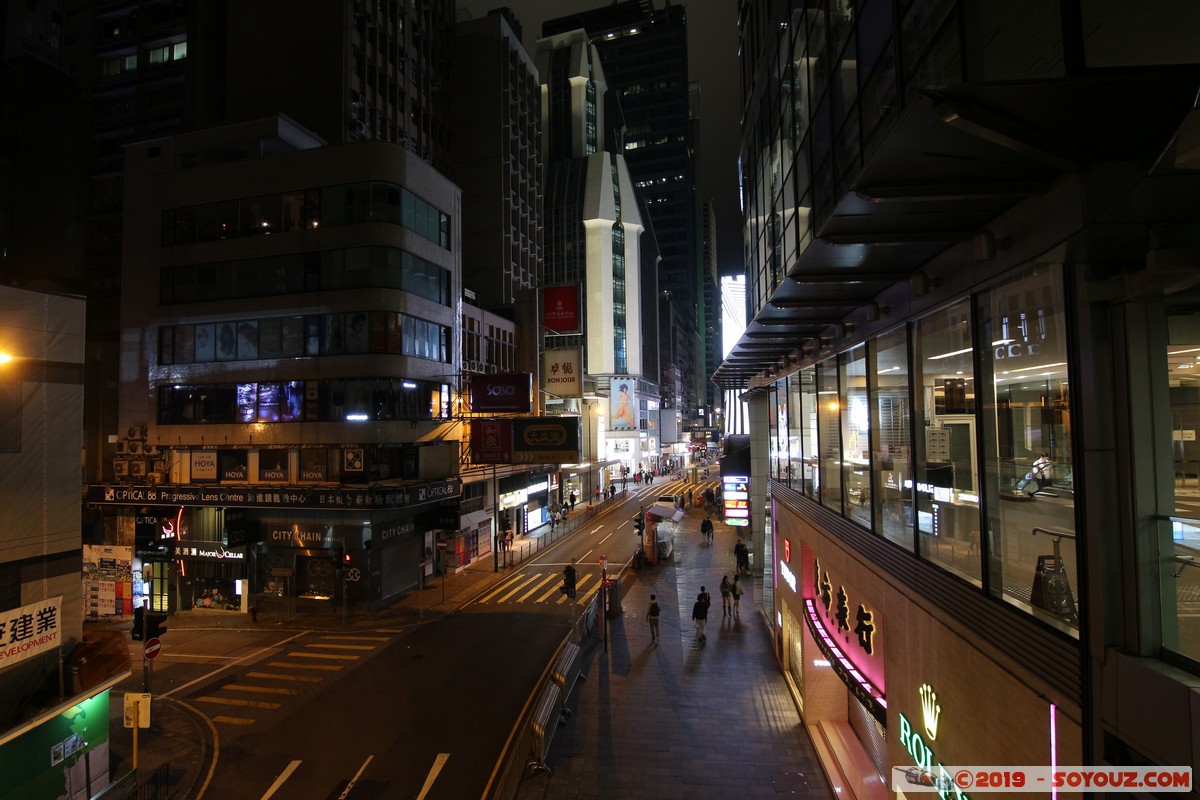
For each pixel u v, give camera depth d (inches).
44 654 462.6
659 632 886.4
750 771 509.4
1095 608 187.2
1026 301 227.3
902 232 262.5
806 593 599.8
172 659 836.6
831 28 371.9
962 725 272.5
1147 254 172.2
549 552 1531.7
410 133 1859.0
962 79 198.7
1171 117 154.6
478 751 567.8
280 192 1176.2
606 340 3476.9
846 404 472.7
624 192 3708.2
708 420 6333.7
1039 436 222.8
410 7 1879.9
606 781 495.2
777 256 558.3
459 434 1342.3
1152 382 183.9
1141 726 168.7
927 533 320.8
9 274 1529.3
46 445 485.7
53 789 454.9
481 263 2142.0
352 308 1120.2
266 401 1151.6
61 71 1771.7
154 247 1237.7
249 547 1109.7
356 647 873.5
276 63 1542.8
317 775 531.5
